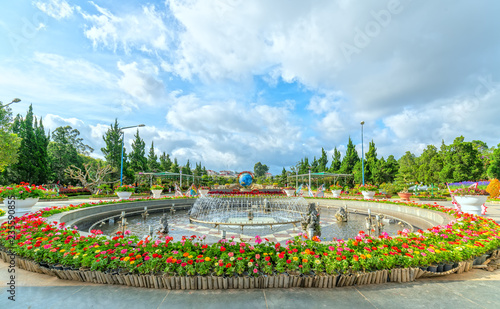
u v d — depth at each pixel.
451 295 3.24
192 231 9.03
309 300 3.06
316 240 4.32
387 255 3.79
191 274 3.39
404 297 3.17
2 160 16.72
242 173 21.19
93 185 25.02
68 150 35.28
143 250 3.91
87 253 3.76
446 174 27.78
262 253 3.80
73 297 3.09
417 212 10.33
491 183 17.02
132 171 32.12
